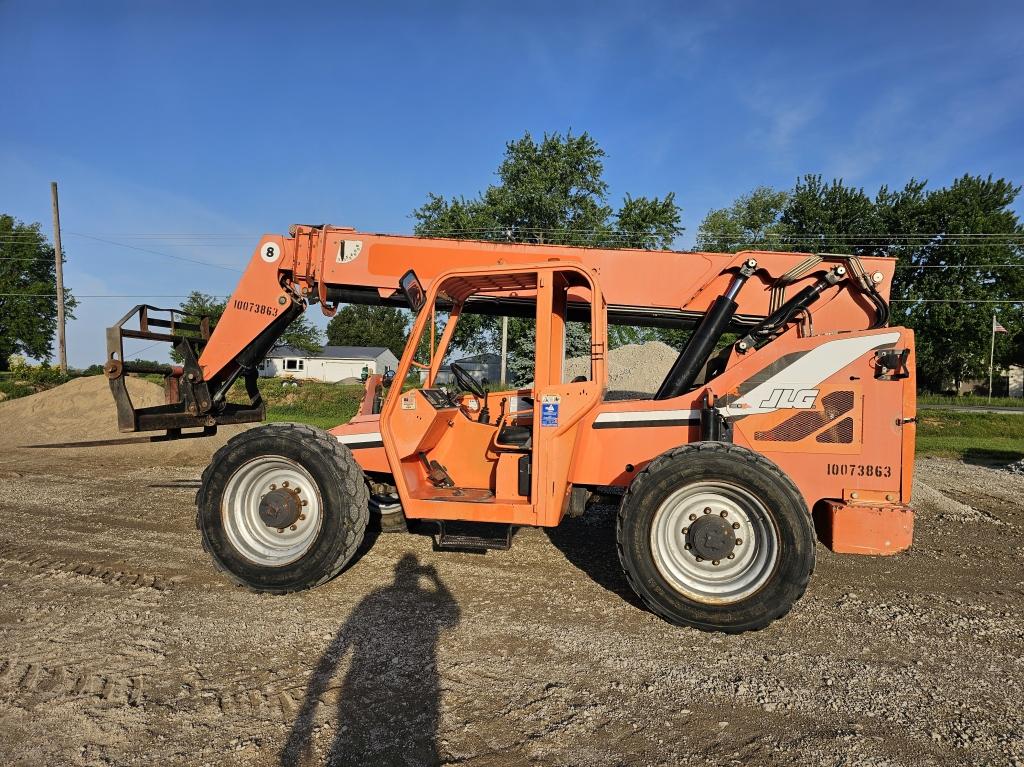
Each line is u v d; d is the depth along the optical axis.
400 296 5.50
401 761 2.51
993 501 7.89
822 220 39.72
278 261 5.59
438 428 4.75
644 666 3.34
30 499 7.34
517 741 2.66
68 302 51.16
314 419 20.70
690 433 4.34
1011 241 36.53
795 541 3.62
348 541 4.23
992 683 3.21
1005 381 45.38
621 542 3.92
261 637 3.63
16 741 2.63
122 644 3.53
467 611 4.04
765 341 4.75
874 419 4.04
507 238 37.56
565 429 4.18
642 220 35.44
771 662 3.41
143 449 11.41
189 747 2.60
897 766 2.52
